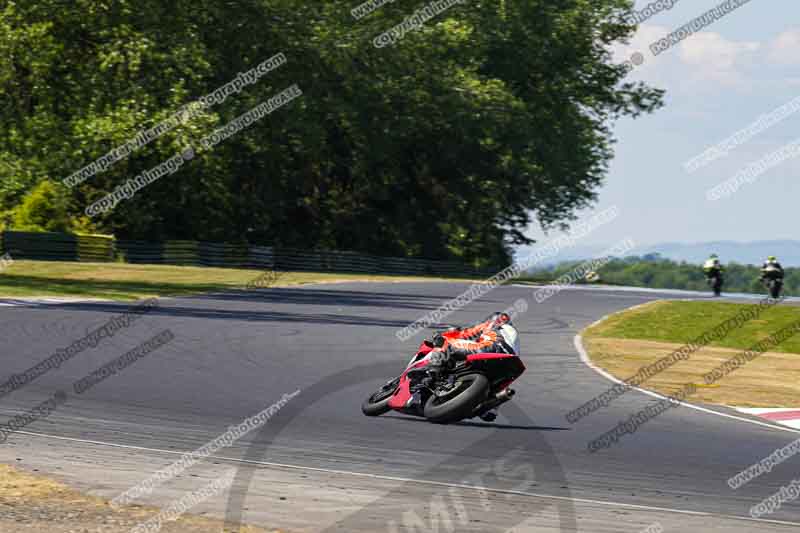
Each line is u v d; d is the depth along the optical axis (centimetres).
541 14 13538
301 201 13050
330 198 13475
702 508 1602
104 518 1325
